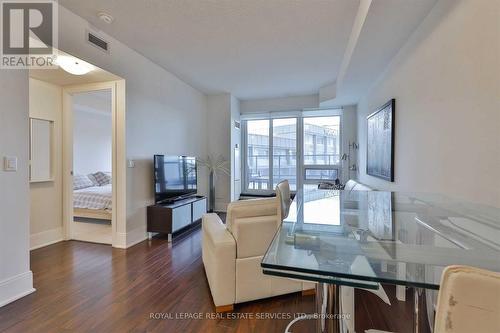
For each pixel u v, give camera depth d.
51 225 3.36
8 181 1.92
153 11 2.45
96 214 4.29
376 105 3.59
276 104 5.88
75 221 4.45
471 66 1.46
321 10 2.43
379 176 3.34
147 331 1.63
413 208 1.71
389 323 1.72
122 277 2.38
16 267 1.97
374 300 2.00
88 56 2.64
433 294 1.25
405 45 2.47
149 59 3.63
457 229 1.26
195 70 4.07
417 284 0.79
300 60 3.66
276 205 2.03
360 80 3.62
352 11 2.44
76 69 2.71
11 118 1.94
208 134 5.58
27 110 2.05
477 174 1.42
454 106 1.64
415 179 2.26
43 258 2.83
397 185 2.70
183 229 4.08
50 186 3.34
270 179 6.14
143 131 3.54
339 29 2.78
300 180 5.91
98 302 1.95
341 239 1.20
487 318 0.44
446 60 1.73
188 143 4.81
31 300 1.96
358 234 1.27
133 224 3.34
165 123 4.07
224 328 1.66
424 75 2.06
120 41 3.07
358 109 5.02
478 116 1.40
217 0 2.29
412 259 0.96
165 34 2.90
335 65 3.86
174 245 3.31
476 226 1.22
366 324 1.71
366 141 4.25
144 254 2.97
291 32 2.85
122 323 1.70
